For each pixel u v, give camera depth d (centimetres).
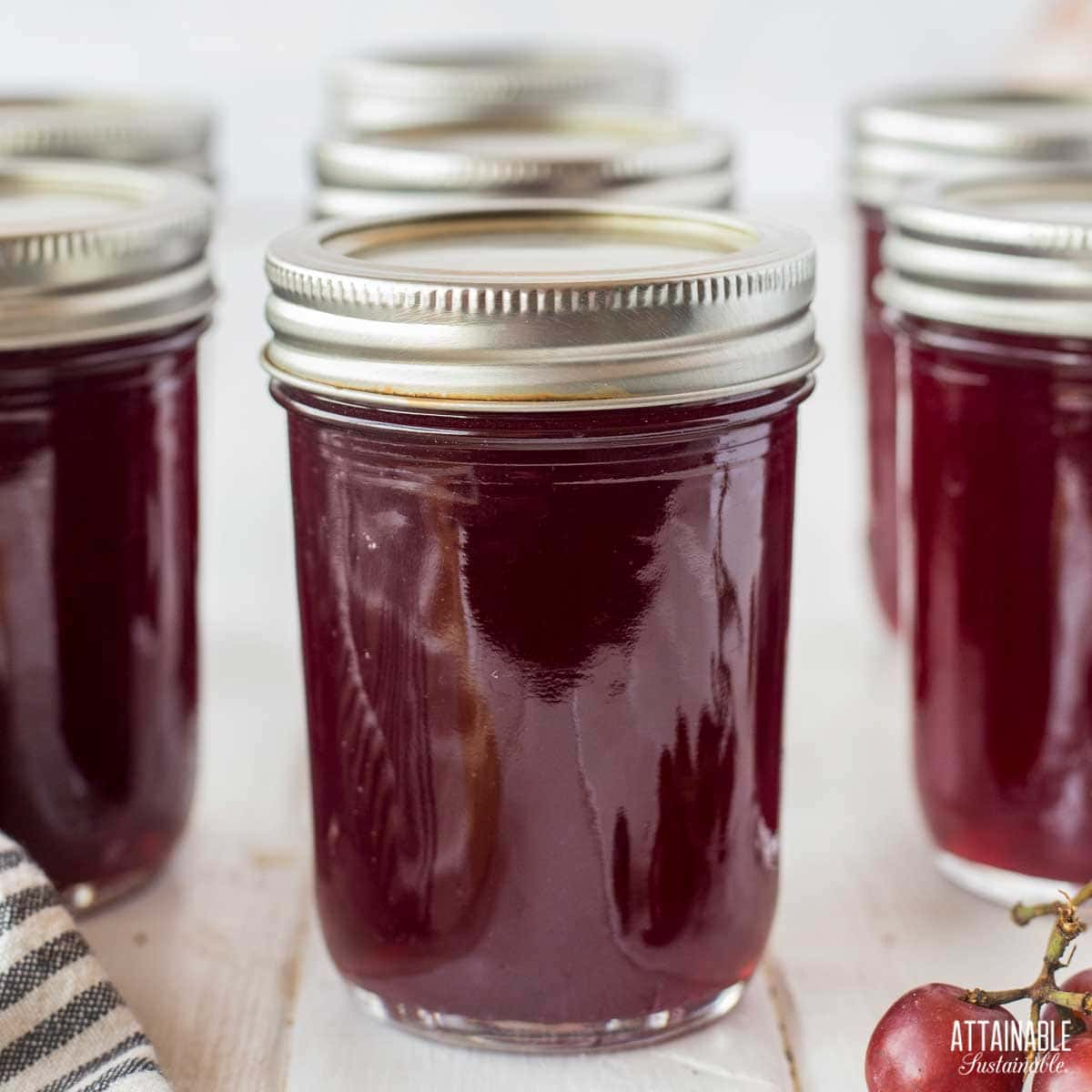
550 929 48
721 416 46
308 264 47
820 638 65
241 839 56
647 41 88
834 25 88
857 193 61
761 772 49
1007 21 87
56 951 48
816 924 52
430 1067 49
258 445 87
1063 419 50
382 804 48
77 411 51
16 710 51
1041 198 54
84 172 56
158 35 87
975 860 53
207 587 69
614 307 45
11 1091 47
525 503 46
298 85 88
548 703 47
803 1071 49
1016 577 51
